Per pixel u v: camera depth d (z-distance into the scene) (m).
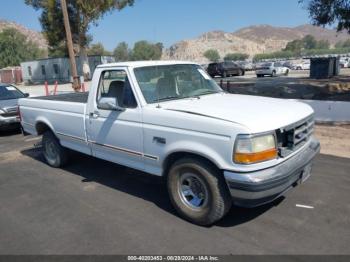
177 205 4.37
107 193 5.38
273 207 4.57
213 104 4.50
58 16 36.31
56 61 43.09
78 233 4.19
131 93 4.70
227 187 3.92
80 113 5.62
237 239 3.88
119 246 3.86
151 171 4.66
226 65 36.72
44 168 6.85
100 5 36.06
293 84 21.69
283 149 3.89
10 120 10.27
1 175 6.55
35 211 4.86
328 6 13.33
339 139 7.63
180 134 4.10
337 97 14.61
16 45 87.00
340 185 5.18
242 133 3.61
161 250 3.74
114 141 5.04
